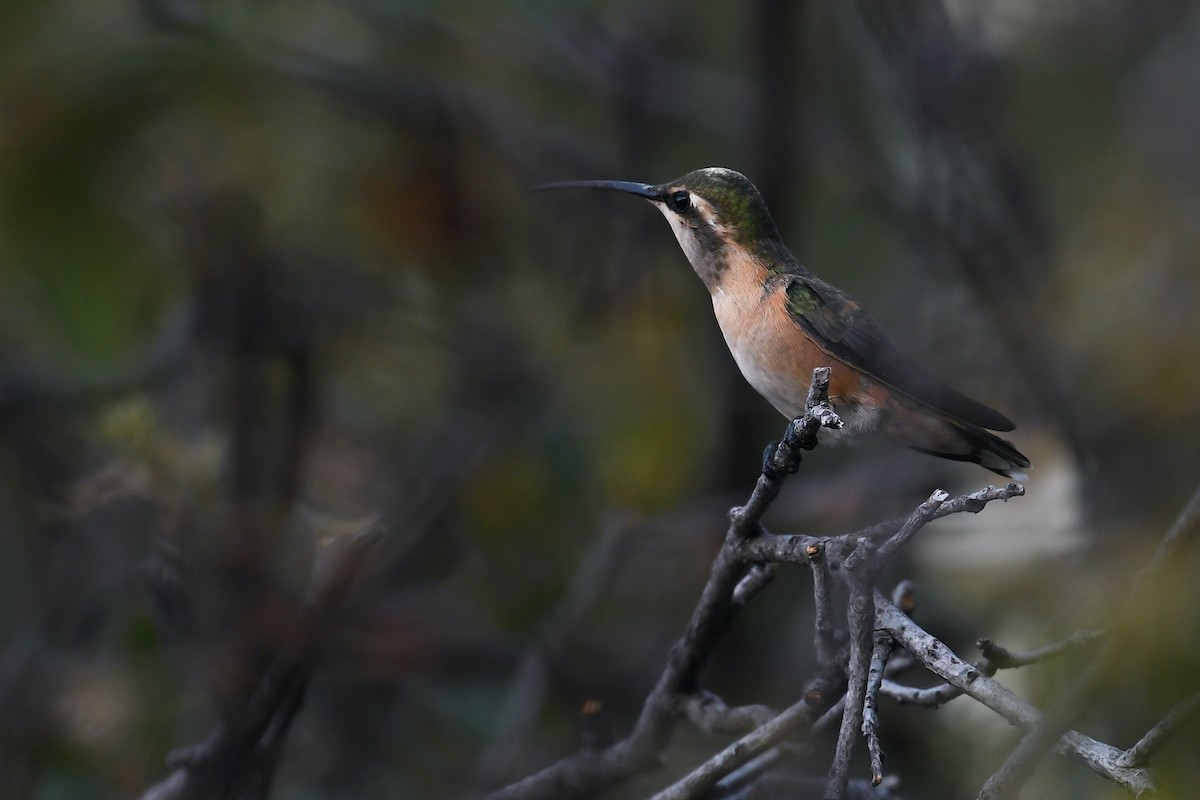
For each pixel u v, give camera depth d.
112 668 8.42
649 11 13.11
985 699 4.66
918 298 11.27
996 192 11.17
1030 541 9.12
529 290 11.80
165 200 9.17
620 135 12.65
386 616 9.34
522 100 13.33
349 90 10.91
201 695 8.20
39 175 8.18
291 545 8.92
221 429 9.37
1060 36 12.56
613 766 6.52
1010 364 10.38
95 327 8.42
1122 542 7.81
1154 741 4.43
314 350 10.00
